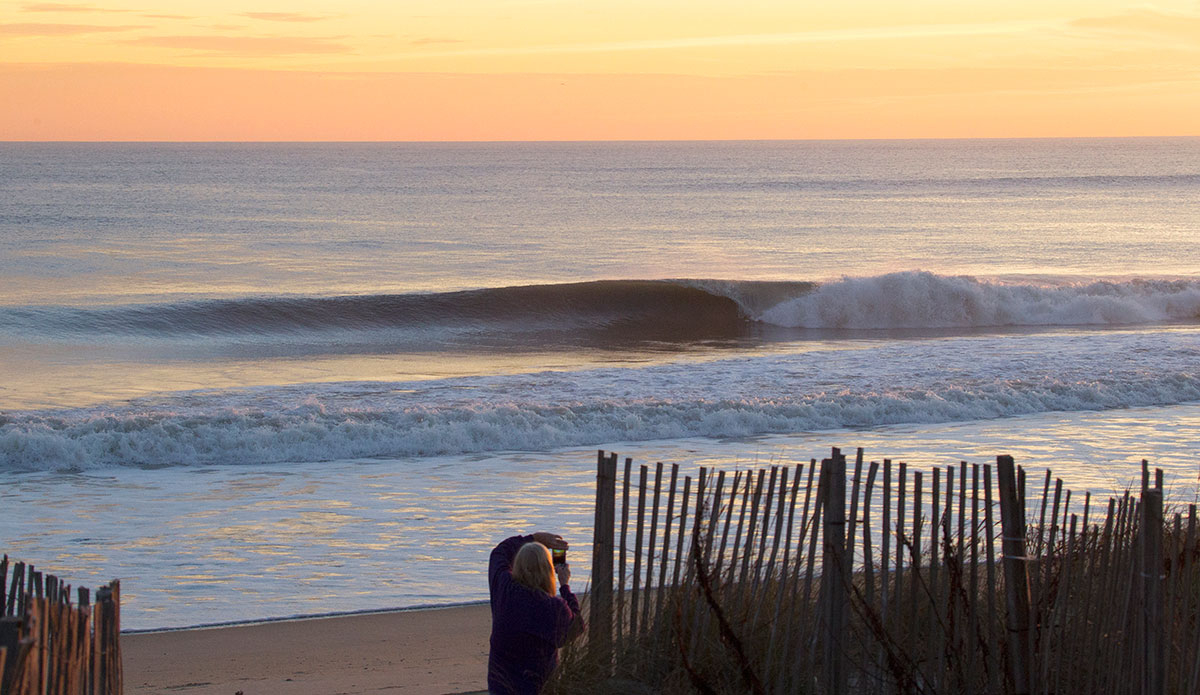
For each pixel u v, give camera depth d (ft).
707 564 68.49
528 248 636.48
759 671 66.23
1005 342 294.46
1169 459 165.58
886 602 63.57
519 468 160.97
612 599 70.69
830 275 521.24
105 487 149.18
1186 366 246.27
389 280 485.15
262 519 131.75
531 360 305.12
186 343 329.93
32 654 41.11
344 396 216.54
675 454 170.09
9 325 331.16
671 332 377.91
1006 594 60.59
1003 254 629.51
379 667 81.82
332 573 109.81
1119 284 423.23
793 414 195.31
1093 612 64.13
